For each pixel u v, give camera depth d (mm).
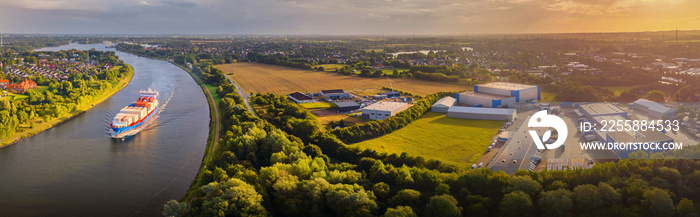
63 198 174500
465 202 140625
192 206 147500
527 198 133750
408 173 158875
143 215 160250
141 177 196625
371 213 136625
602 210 130375
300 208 141250
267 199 146625
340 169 175000
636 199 132500
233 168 171125
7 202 170125
